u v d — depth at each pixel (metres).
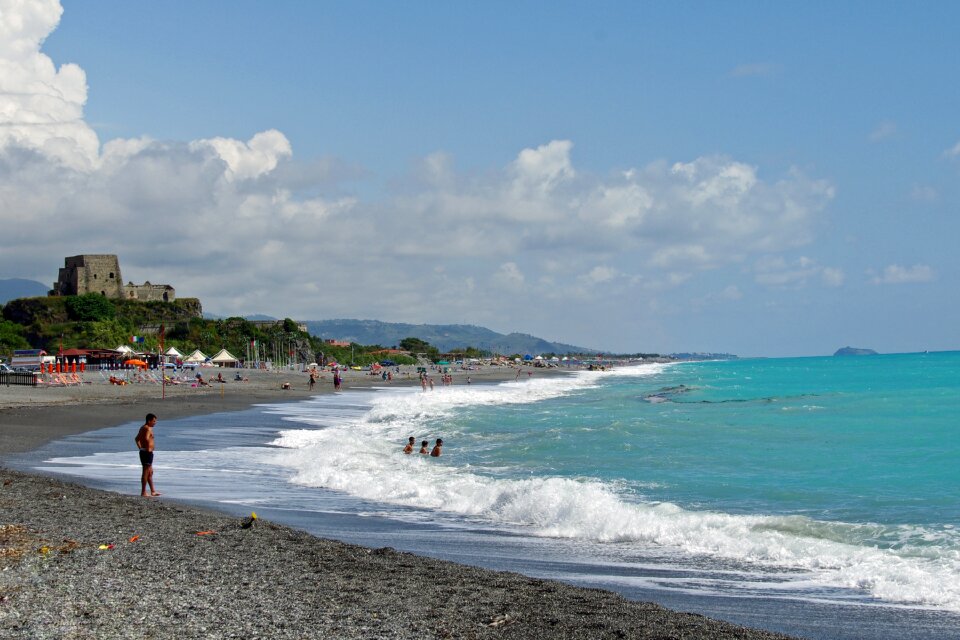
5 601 8.70
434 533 15.33
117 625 7.96
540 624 8.91
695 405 52.03
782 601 10.72
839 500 18.11
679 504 18.02
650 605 9.91
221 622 8.27
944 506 17.06
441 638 8.23
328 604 9.27
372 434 35.00
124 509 15.40
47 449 27.38
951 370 115.50
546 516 16.41
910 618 9.94
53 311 167.50
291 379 109.69
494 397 65.00
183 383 79.44
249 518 14.45
